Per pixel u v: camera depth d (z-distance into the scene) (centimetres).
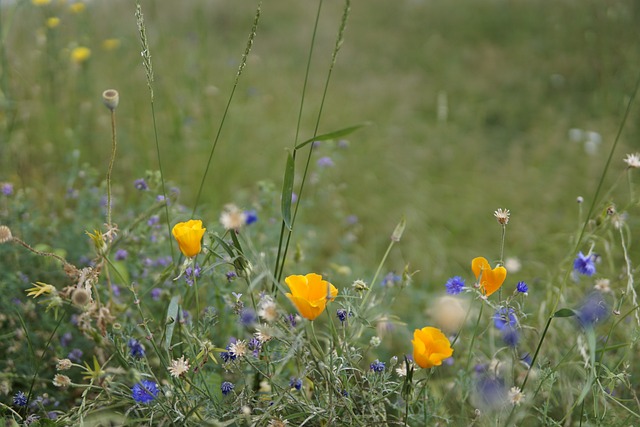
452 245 420
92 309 184
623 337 271
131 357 201
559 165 495
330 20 768
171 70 527
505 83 625
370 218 438
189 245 182
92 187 336
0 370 238
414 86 629
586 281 318
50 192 362
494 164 510
